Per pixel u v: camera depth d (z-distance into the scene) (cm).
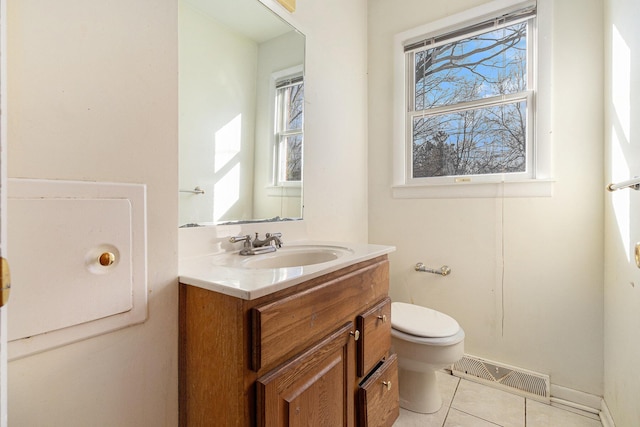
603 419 137
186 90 110
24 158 54
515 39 168
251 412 70
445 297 185
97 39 64
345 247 130
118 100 67
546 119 156
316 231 168
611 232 131
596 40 145
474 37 180
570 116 151
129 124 69
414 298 196
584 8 148
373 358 113
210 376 75
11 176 52
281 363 76
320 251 131
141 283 72
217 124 121
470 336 177
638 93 102
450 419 141
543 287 158
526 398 157
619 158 121
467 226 178
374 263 121
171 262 79
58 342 58
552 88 155
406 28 199
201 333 77
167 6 77
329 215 178
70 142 60
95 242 63
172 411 79
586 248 148
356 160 204
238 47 128
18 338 53
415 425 137
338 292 96
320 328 88
